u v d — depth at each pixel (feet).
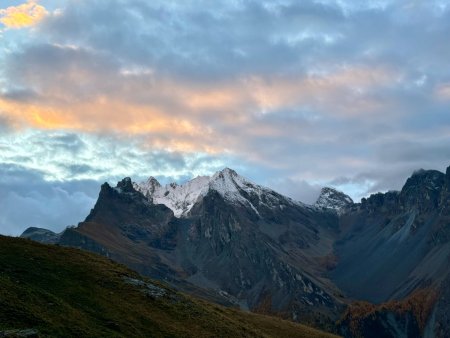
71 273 305.94
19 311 214.69
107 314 267.18
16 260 292.81
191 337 282.97
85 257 349.61
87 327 231.91
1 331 187.83
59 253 339.77
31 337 192.65
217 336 302.04
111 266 350.23
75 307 257.75
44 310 228.84
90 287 296.51
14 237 343.05
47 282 278.05
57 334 211.00
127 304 292.20
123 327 256.73
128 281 329.52
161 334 271.28
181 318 309.22
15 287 239.50
